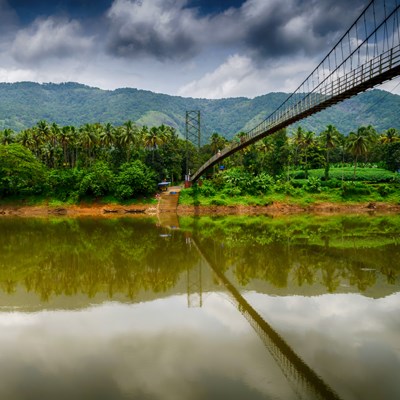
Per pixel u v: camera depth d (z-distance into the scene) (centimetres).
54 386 1131
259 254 3209
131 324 1625
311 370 1200
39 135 9162
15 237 4281
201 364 1252
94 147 9744
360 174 9438
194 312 1777
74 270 2705
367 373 1174
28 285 2289
